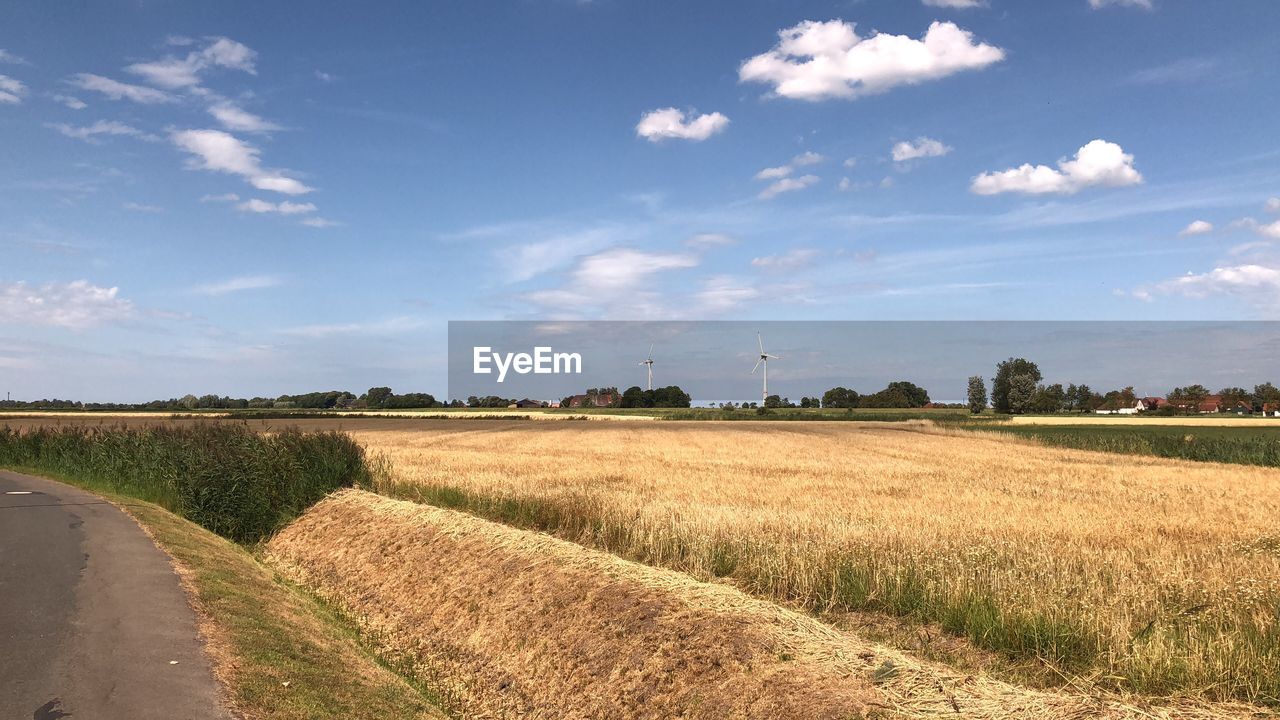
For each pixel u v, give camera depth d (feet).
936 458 127.13
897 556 36.37
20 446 115.96
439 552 44.27
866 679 21.85
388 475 70.54
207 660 25.68
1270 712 20.44
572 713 27.30
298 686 24.90
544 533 46.62
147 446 84.99
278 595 40.19
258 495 65.62
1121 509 60.23
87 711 21.08
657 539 42.57
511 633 33.42
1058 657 25.46
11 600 32.91
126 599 33.06
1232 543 44.32
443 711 29.68
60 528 52.16
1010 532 47.52
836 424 288.51
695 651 25.90
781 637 25.26
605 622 30.12
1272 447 140.05
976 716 19.29
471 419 299.79
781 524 46.73
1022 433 226.58
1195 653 23.20
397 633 38.68
